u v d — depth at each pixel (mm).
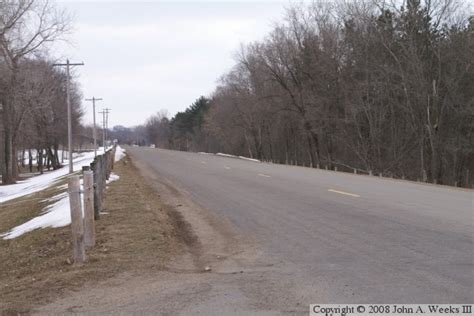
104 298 6215
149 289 6539
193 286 6637
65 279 7043
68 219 13023
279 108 59531
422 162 41688
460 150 41656
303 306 5742
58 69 65000
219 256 8547
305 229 10578
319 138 56500
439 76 40656
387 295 6043
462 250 8164
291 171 28875
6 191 38781
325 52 51219
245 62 69062
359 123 49125
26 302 6188
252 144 87062
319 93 52719
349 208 13031
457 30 41344
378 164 46500
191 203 15727
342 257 8039
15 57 40531
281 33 56375
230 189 19266
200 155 63906
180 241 9883
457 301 5789
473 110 38812
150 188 20375
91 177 9219
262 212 13227
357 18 47719
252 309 5672
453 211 12047
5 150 46219
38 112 51750
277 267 7602
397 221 10898
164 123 181750
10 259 10633
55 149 82250
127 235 9828
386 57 44938
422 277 6742
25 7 40031
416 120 42938
